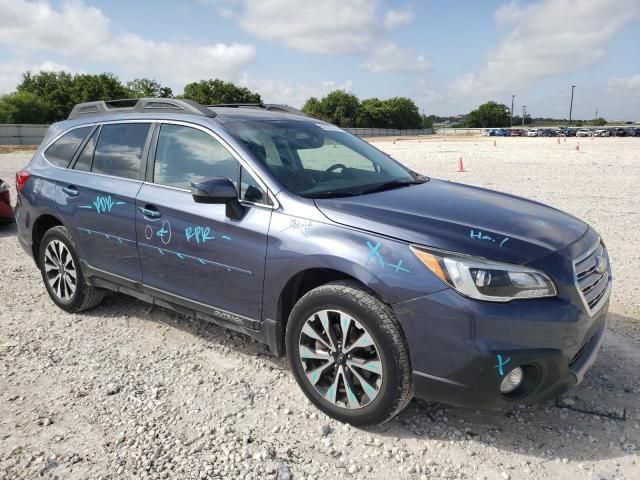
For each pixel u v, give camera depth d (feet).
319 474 9.24
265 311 11.30
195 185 10.89
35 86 242.17
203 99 289.12
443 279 9.08
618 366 12.58
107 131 14.99
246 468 9.37
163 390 11.94
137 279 13.82
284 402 11.41
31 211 16.44
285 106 16.67
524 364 8.98
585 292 9.78
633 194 37.73
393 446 9.91
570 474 9.13
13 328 15.29
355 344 9.98
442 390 9.34
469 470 9.27
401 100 382.83
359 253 9.75
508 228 10.12
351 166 13.43
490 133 267.59
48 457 9.69
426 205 11.07
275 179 11.36
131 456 9.71
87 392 11.86
